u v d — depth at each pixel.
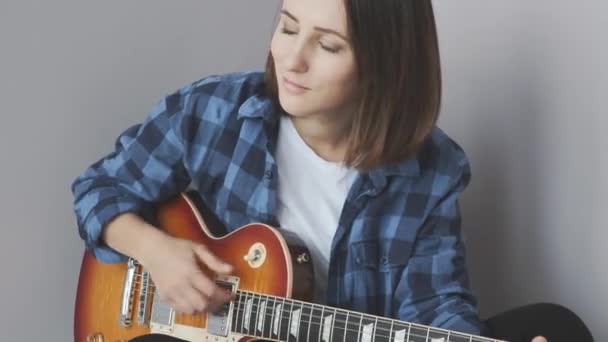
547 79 1.91
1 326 1.92
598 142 1.82
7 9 1.85
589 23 1.82
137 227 1.64
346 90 1.50
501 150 2.03
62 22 1.92
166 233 1.64
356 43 1.46
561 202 1.91
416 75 1.56
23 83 1.89
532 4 1.94
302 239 1.63
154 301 1.65
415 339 1.36
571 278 1.90
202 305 1.54
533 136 1.95
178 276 1.55
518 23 1.97
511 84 1.99
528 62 1.95
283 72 1.48
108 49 1.99
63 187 1.97
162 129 1.70
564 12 1.87
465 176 1.68
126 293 1.67
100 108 2.00
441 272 1.63
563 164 1.90
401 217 1.63
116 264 1.69
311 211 1.65
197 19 2.11
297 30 1.47
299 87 1.48
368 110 1.53
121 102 2.03
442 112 2.17
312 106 1.49
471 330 1.52
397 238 1.63
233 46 2.18
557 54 1.89
